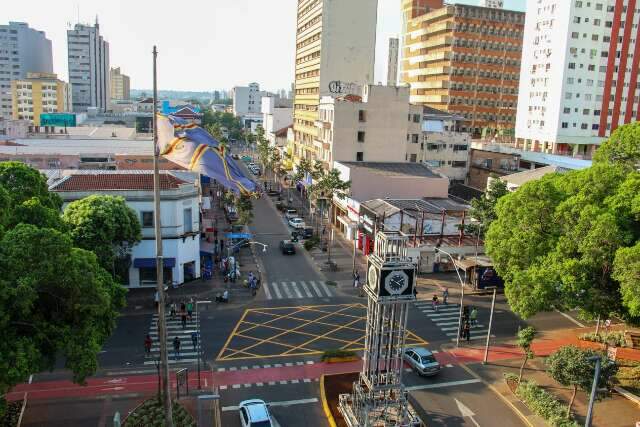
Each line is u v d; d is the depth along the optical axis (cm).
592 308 3388
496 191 5972
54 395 3306
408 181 7338
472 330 4500
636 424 2950
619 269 3088
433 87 14000
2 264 2417
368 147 8300
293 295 5188
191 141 2317
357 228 6819
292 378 3603
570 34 10506
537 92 11331
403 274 2967
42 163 7862
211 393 3381
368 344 3147
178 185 5269
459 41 13412
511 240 3769
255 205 9312
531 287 3534
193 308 4731
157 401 3086
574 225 3478
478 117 13888
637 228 3325
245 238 6719
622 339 4338
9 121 11306
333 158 8219
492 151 10238
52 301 2642
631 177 3475
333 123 8112
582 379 2969
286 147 13712
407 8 15550
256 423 2873
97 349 2622
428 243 5938
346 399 3247
